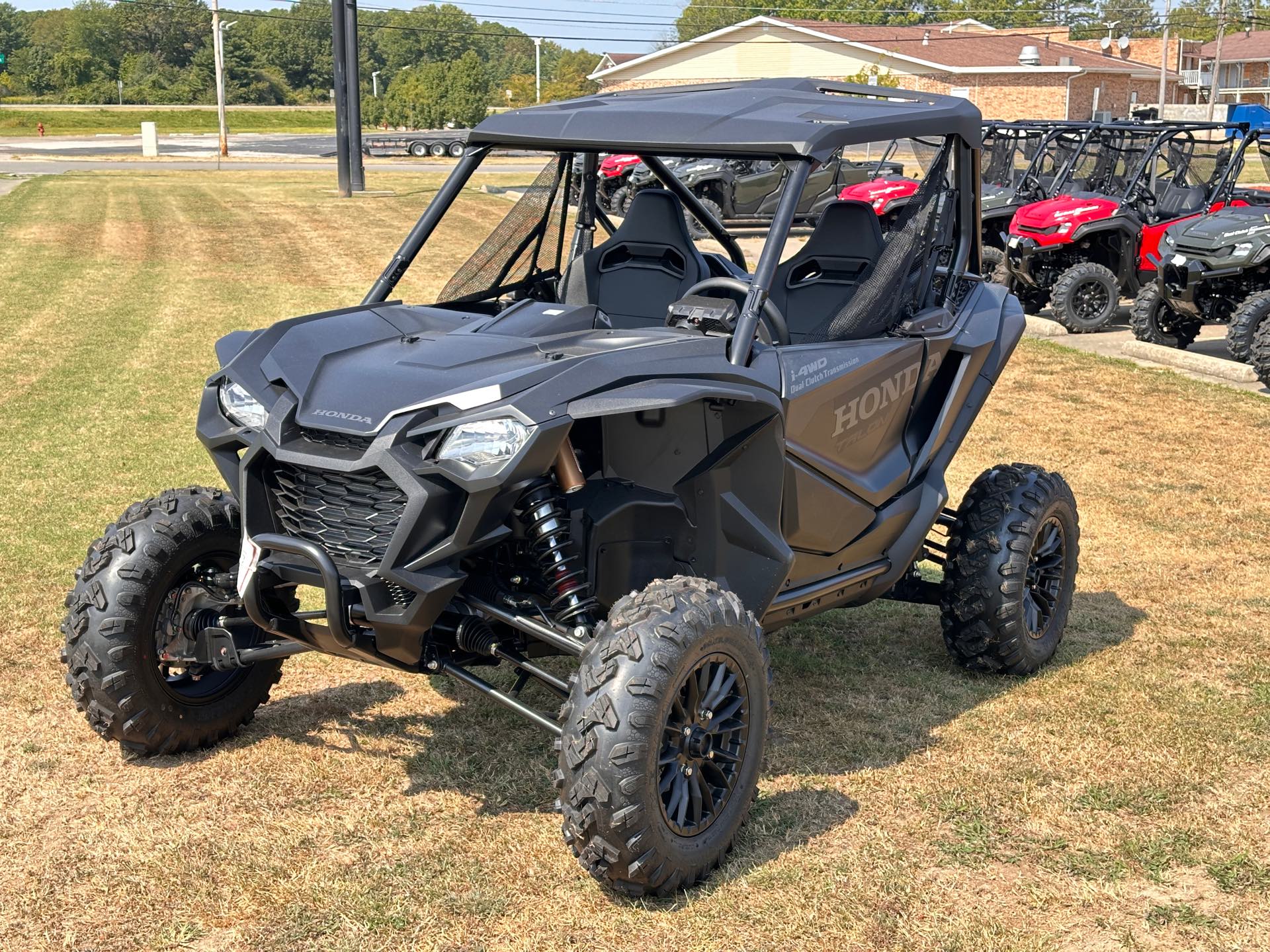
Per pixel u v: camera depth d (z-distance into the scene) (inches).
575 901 125.2
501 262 176.9
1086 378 412.5
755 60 2047.2
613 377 128.6
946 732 166.1
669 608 123.0
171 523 147.5
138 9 5187.0
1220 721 170.2
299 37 5354.3
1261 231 425.4
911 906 125.6
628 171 182.9
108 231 827.4
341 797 145.9
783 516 153.3
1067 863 134.0
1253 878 131.9
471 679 134.2
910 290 179.6
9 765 152.2
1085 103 2089.1
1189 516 267.4
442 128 2955.2
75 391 362.0
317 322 148.9
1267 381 395.5
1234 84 3063.5
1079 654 195.0
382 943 117.9
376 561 127.1
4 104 4343.0
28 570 217.3
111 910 122.8
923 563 245.4
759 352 147.9
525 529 132.6
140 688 147.6
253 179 1366.9
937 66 1957.4
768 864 132.6
